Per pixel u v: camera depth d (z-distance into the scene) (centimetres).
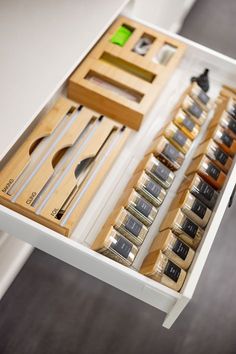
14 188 135
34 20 153
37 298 202
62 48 148
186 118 171
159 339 199
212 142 167
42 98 135
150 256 140
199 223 150
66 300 203
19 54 143
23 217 129
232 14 355
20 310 197
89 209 151
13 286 203
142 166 155
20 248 205
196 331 204
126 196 147
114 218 140
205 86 187
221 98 189
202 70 195
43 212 132
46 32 151
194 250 146
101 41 178
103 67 171
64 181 141
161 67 176
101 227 148
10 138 125
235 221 241
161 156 159
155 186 151
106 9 164
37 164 142
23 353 187
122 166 164
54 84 139
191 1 342
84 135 155
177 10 310
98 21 159
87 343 194
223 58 188
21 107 131
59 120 154
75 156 149
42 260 212
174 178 165
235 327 208
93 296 206
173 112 176
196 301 211
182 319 205
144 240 149
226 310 212
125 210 142
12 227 136
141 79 172
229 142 170
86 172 149
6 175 136
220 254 228
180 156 162
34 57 143
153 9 250
